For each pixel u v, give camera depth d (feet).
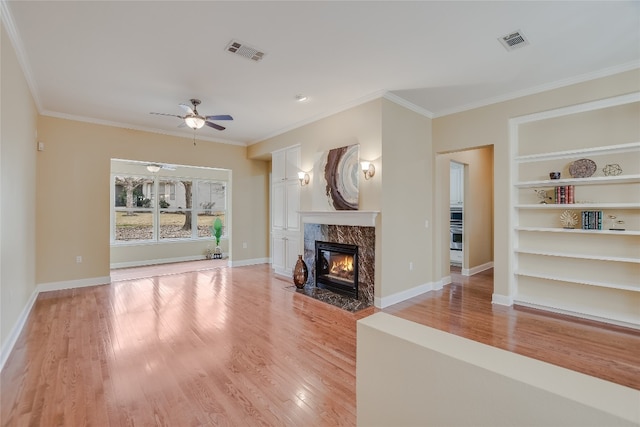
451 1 7.41
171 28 8.59
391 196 13.56
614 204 10.74
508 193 13.32
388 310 12.71
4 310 8.55
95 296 14.70
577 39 9.04
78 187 16.42
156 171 22.80
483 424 2.83
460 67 10.85
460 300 14.17
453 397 3.04
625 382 7.39
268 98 13.84
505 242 13.39
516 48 9.57
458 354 3.05
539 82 12.10
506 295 13.34
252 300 14.11
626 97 10.78
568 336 10.07
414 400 3.38
